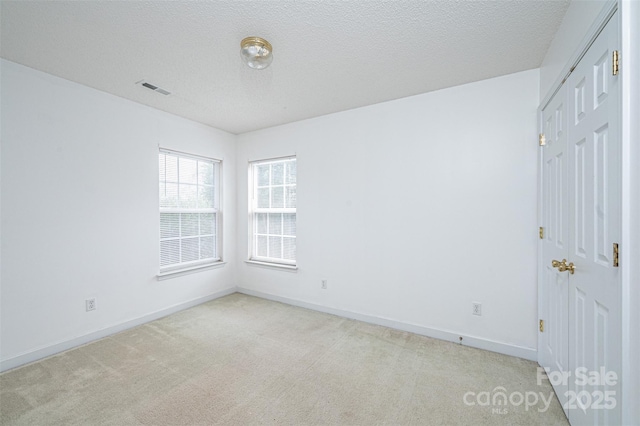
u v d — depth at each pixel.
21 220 2.09
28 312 2.12
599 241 1.14
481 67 2.12
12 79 2.04
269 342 2.44
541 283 2.03
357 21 1.60
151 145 2.93
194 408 1.61
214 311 3.20
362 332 2.64
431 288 2.54
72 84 2.35
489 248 2.30
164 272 3.09
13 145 2.05
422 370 2.00
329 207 3.12
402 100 2.68
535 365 2.06
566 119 1.51
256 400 1.68
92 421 1.51
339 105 2.87
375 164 2.83
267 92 2.56
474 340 2.34
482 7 1.50
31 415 1.55
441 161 2.49
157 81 2.35
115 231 2.65
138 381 1.87
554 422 1.49
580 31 1.35
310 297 3.28
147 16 1.56
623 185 0.95
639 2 0.89
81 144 2.41
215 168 3.74
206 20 1.59
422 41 1.80
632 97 0.93
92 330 2.47
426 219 2.56
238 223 3.93
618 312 0.98
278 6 1.48
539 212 2.06
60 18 1.57
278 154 3.52
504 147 2.24
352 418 1.54
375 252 2.83
